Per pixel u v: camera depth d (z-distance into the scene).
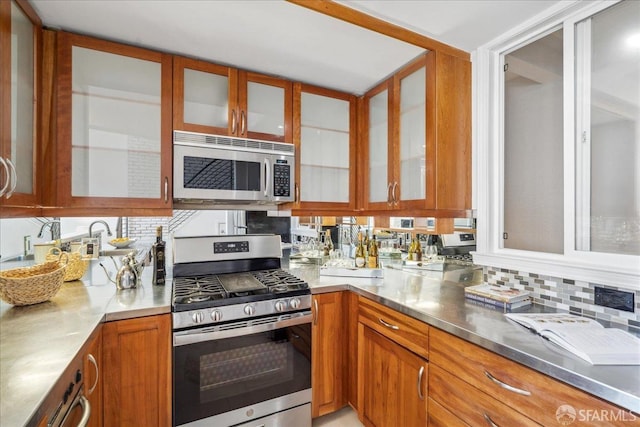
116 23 1.51
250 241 2.10
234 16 1.47
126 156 1.66
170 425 1.41
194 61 1.82
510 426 1.02
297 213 2.13
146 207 1.69
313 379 1.80
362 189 2.35
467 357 1.18
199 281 1.76
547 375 0.93
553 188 1.52
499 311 1.40
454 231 1.94
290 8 1.41
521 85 1.66
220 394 1.49
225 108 1.92
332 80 2.15
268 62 1.91
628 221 1.27
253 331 1.57
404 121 1.93
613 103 1.31
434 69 1.70
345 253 2.79
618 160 1.30
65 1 1.34
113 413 1.31
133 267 1.75
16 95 1.26
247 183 1.94
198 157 1.80
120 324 1.33
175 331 1.41
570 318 1.24
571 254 1.43
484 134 1.76
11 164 1.17
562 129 1.49
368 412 1.73
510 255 1.62
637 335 1.12
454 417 1.22
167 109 1.75
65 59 1.53
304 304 1.72
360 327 1.80
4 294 1.32
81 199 1.55
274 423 1.64
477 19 1.51
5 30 1.15
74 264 1.87
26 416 0.69
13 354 0.96
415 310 1.42
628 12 1.27
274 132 2.05
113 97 1.64
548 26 1.51
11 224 1.96
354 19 1.44
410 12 1.46
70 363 0.93
